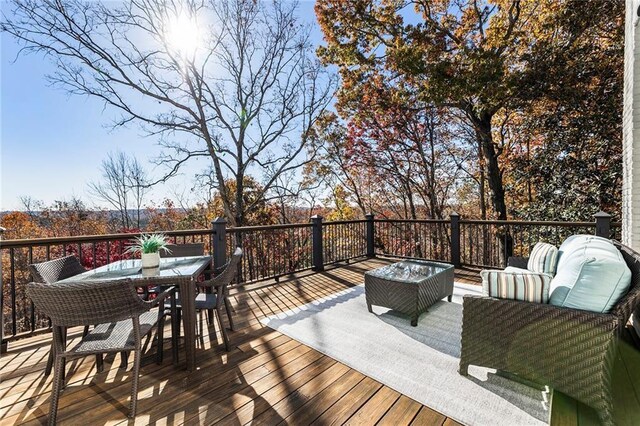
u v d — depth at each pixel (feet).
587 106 22.74
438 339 8.85
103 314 5.92
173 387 6.80
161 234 10.23
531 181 27.02
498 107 24.43
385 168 37.78
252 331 9.70
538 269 9.57
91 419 5.82
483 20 25.81
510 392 6.37
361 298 12.67
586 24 21.52
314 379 7.02
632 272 6.35
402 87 29.32
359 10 26.23
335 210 47.44
